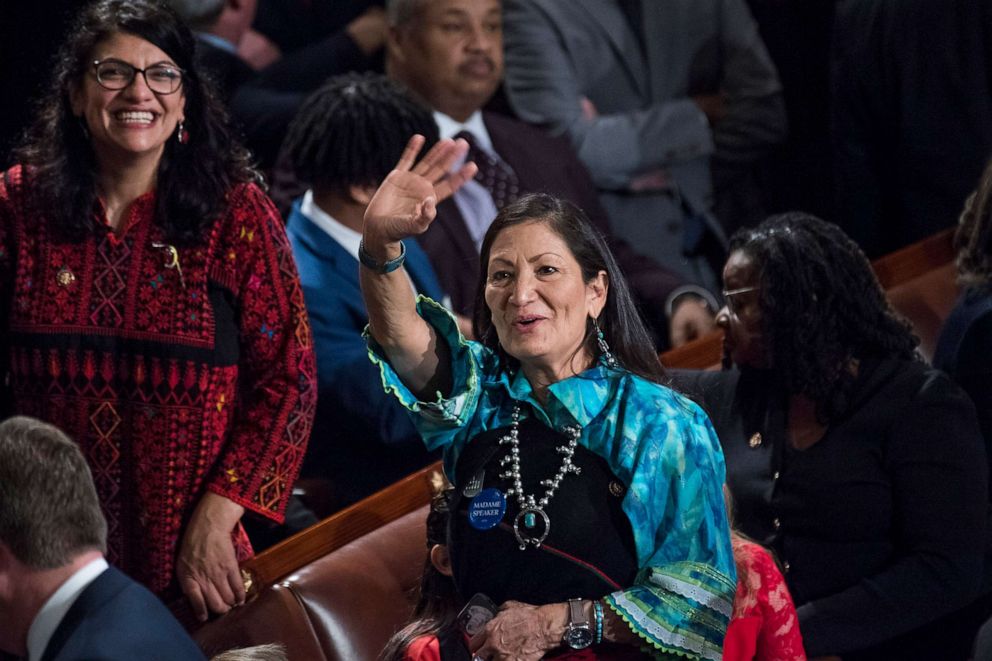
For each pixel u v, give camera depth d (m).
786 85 18.78
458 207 15.52
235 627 10.01
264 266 10.37
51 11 15.40
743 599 9.03
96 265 10.18
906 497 10.67
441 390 8.09
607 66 17.66
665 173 17.72
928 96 17.14
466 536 7.94
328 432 13.54
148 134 10.05
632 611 7.70
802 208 18.98
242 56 16.39
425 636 8.53
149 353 10.13
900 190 17.70
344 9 16.94
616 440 7.82
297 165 13.89
